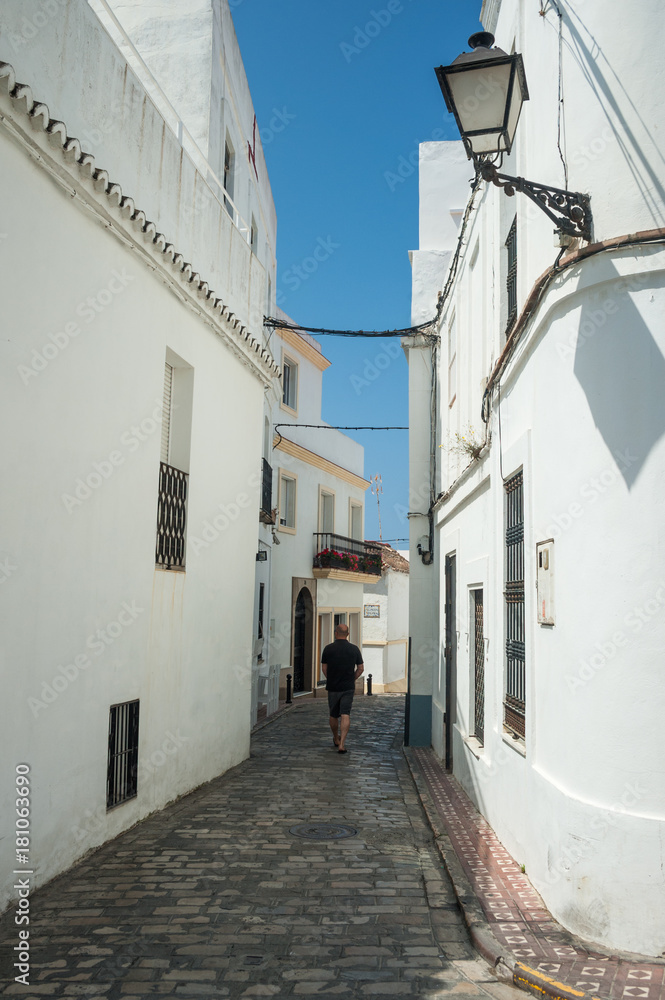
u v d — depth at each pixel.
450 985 4.07
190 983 4.05
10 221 5.08
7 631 4.99
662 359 4.44
